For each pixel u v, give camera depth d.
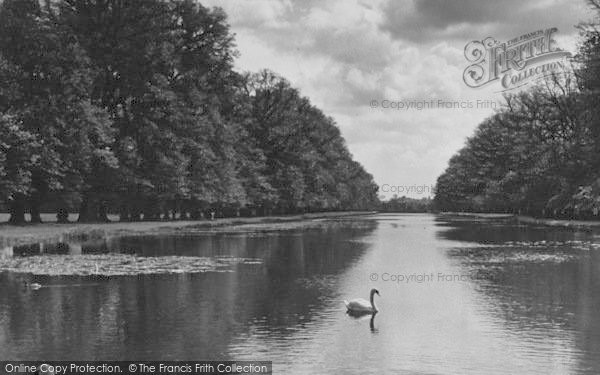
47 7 57.50
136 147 59.97
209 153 68.06
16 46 51.81
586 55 57.38
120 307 16.73
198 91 68.12
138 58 59.69
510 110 94.38
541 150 79.00
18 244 37.62
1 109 48.28
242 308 16.67
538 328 14.34
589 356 11.88
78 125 52.25
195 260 28.97
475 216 141.25
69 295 18.64
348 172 165.62
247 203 91.06
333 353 12.09
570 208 74.12
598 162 63.31
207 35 68.62
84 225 55.06
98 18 59.50
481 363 11.40
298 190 107.44
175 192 64.19
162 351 12.21
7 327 14.27
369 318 15.47
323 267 26.52
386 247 37.97
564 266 27.03
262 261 28.78
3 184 45.94
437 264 27.80
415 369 11.08
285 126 104.06
